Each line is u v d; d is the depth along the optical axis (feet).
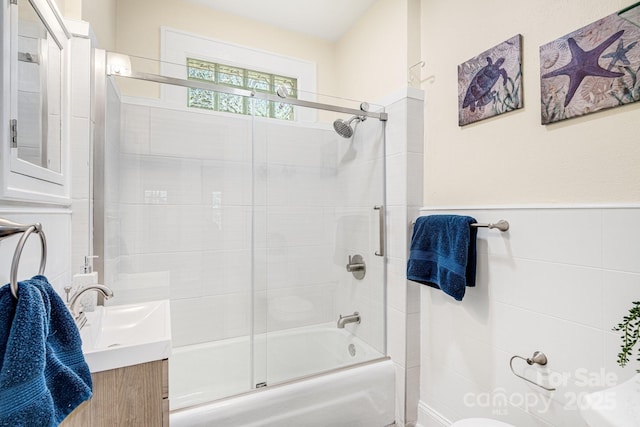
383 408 5.74
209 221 6.33
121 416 2.79
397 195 5.93
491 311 4.54
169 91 5.84
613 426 2.34
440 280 4.77
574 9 3.61
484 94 4.67
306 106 6.40
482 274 4.67
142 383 2.87
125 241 5.58
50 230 3.34
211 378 5.92
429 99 5.73
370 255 6.51
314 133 7.00
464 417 4.95
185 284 6.16
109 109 4.75
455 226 4.66
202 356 6.11
